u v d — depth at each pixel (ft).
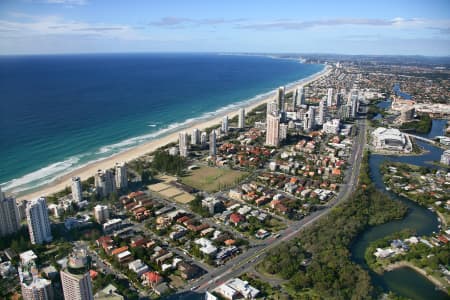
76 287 561.02
